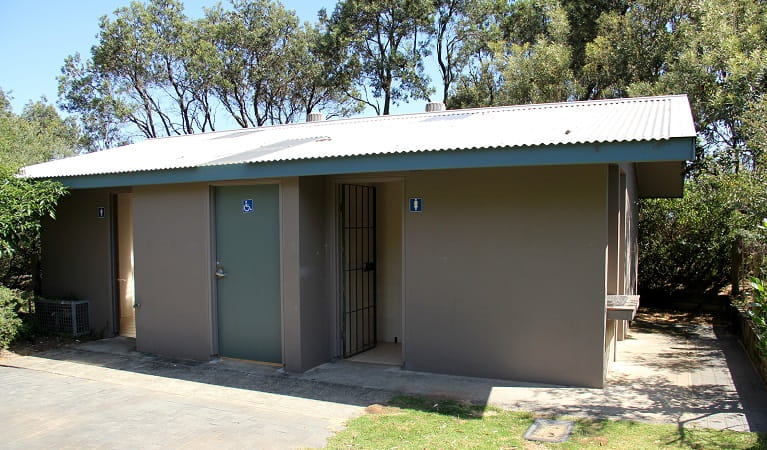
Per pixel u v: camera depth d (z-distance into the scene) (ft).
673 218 40.65
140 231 26.21
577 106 28.89
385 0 82.02
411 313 22.13
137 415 17.28
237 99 90.27
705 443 14.14
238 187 23.81
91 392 19.85
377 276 27.61
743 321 27.02
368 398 18.81
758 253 28.48
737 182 30.68
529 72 58.90
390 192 27.25
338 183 23.95
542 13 75.87
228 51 86.48
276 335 23.27
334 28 81.66
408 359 22.29
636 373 21.72
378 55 86.22
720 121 37.04
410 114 33.32
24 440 15.29
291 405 18.17
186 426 16.25
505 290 20.52
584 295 19.40
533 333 20.17
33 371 22.94
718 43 36.78
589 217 19.26
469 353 21.17
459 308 21.27
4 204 26.37
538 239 19.99
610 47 52.42
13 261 35.40
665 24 49.49
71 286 31.07
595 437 14.70
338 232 24.11
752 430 15.16
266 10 88.58
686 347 26.96
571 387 19.63
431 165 18.47
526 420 16.26
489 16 84.53
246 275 23.84
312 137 27.94
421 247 21.85
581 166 19.30
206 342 24.39
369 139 24.57
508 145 17.34
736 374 21.50
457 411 17.21
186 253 24.88
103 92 87.15
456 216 21.22
